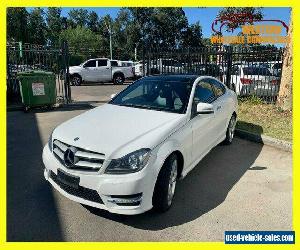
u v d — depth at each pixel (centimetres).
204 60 1101
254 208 372
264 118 790
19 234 316
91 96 1384
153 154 321
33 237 312
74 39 5188
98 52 3647
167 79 486
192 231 326
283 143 591
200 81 489
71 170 323
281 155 561
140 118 386
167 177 339
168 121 377
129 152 311
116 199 309
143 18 5862
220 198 396
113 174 307
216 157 547
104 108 443
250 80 1039
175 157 360
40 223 335
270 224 341
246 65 1084
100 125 366
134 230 325
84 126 367
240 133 675
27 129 749
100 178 308
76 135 343
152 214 355
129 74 2084
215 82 559
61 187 346
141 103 446
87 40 5241
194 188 423
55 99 1030
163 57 1230
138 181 304
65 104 1098
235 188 425
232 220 347
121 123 370
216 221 344
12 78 1129
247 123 750
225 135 578
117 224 335
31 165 502
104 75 2008
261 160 534
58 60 1216
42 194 399
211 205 378
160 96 446
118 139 328
